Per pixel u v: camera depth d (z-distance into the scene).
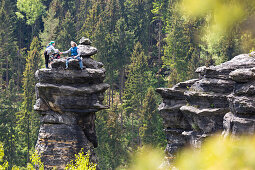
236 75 13.64
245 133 12.80
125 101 68.25
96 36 75.19
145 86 66.81
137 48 75.31
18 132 58.56
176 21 66.56
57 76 16.72
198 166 3.72
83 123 17.77
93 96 17.23
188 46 65.19
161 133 52.16
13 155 53.09
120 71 79.50
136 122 66.50
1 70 74.62
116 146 54.16
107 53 75.38
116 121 59.00
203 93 18.55
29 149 57.50
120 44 79.12
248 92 13.07
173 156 22.28
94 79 17.20
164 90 22.39
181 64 65.38
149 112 54.47
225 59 34.81
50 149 17.22
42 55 75.56
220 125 17.81
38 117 59.06
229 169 3.44
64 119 17.36
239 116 13.30
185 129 21.92
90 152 17.67
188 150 20.67
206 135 18.00
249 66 16.81
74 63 16.47
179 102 22.06
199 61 60.53
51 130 17.47
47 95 17.09
